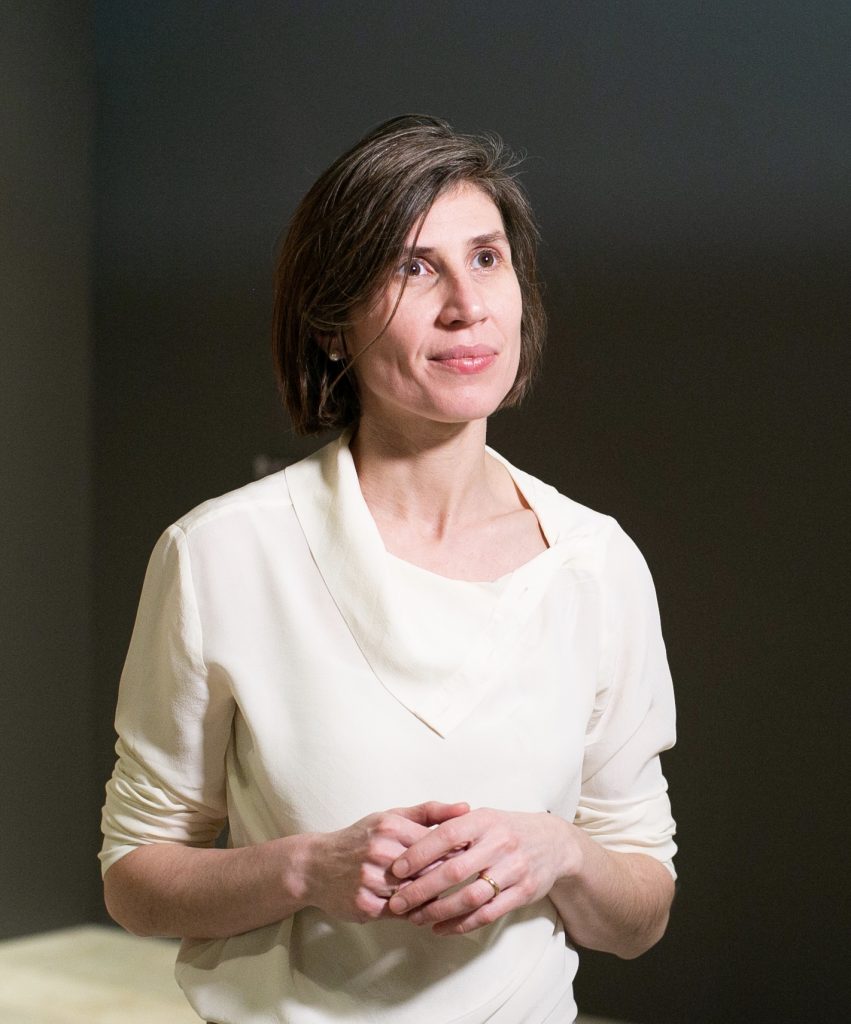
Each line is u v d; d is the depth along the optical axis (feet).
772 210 26.03
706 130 26.71
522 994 10.10
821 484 25.49
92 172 34.94
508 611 10.40
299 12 31.91
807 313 25.70
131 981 31.19
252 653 10.29
